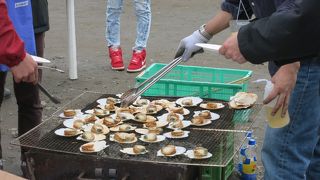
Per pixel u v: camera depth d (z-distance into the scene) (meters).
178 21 8.24
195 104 3.38
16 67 2.65
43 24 3.49
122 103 3.12
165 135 2.96
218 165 2.57
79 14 8.78
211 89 3.58
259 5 2.49
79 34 7.53
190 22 8.16
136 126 3.12
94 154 2.72
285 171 2.68
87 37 7.37
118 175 2.68
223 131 2.99
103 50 6.74
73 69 5.55
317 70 2.55
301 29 1.99
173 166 2.59
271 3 2.42
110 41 5.88
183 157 2.70
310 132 2.66
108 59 6.33
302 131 2.64
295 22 1.98
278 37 2.03
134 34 7.50
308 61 2.53
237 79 3.81
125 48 6.77
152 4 9.52
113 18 5.79
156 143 2.88
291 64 2.46
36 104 3.48
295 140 2.65
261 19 2.14
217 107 3.31
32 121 3.49
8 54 2.58
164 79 3.67
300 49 2.05
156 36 7.33
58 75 5.70
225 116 3.20
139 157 2.70
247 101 3.28
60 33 7.51
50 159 2.76
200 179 2.99
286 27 2.00
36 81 2.79
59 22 8.14
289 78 2.46
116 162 2.66
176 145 2.85
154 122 3.11
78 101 3.52
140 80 3.66
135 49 5.81
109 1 5.74
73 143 2.86
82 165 2.72
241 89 3.52
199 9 9.09
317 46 2.04
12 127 4.43
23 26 3.12
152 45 6.88
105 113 3.26
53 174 2.78
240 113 3.23
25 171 2.98
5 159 3.87
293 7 2.01
